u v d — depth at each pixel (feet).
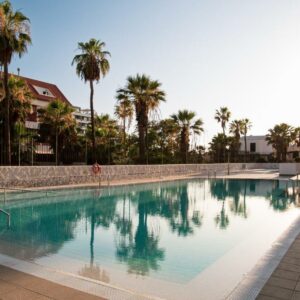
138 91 87.35
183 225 31.86
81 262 19.76
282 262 15.70
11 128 67.05
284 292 12.28
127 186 66.28
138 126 88.33
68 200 47.11
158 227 30.89
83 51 79.10
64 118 82.84
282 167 104.37
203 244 24.67
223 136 168.14
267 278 13.64
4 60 56.24
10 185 51.62
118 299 11.74
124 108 108.88
